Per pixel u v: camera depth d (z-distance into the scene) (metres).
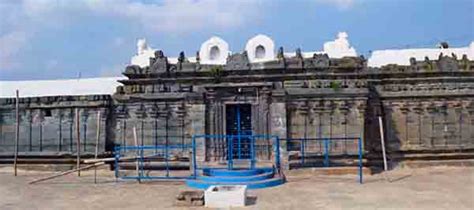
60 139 27.36
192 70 26.30
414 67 26.59
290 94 24.75
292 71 25.94
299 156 23.20
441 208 15.03
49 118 27.55
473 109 26.39
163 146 23.89
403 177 22.22
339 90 24.86
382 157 25.41
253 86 24.47
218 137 22.41
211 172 21.03
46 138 27.48
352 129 24.83
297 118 24.88
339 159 24.05
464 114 26.42
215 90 24.66
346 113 24.91
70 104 27.31
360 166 20.53
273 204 15.82
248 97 24.70
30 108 27.61
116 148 22.81
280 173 21.38
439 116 26.39
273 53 26.84
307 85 25.41
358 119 24.88
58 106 27.34
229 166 21.41
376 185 19.70
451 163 25.83
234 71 26.08
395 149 25.73
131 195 18.03
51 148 27.39
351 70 26.02
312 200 16.44
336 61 26.03
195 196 15.95
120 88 26.77
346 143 24.77
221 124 24.70
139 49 31.02
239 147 24.23
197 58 27.69
